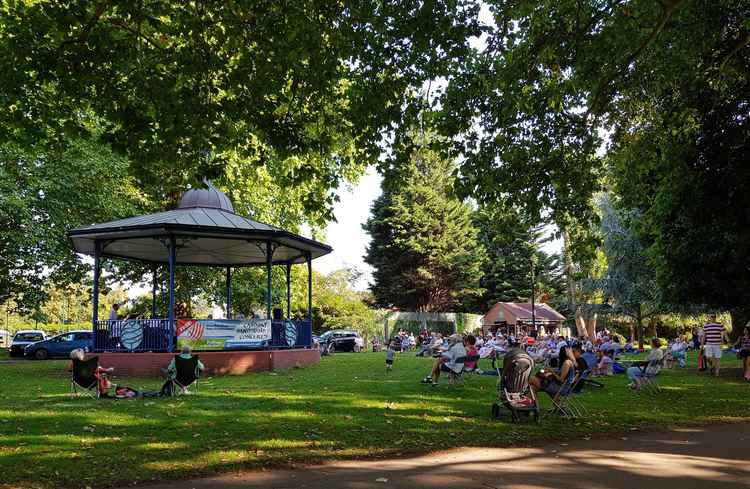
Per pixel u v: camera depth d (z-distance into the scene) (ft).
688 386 49.62
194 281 100.68
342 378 53.21
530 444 26.89
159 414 32.24
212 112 34.76
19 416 31.37
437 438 27.48
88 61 31.83
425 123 40.73
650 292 114.32
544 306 172.65
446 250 176.04
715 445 26.81
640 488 19.71
